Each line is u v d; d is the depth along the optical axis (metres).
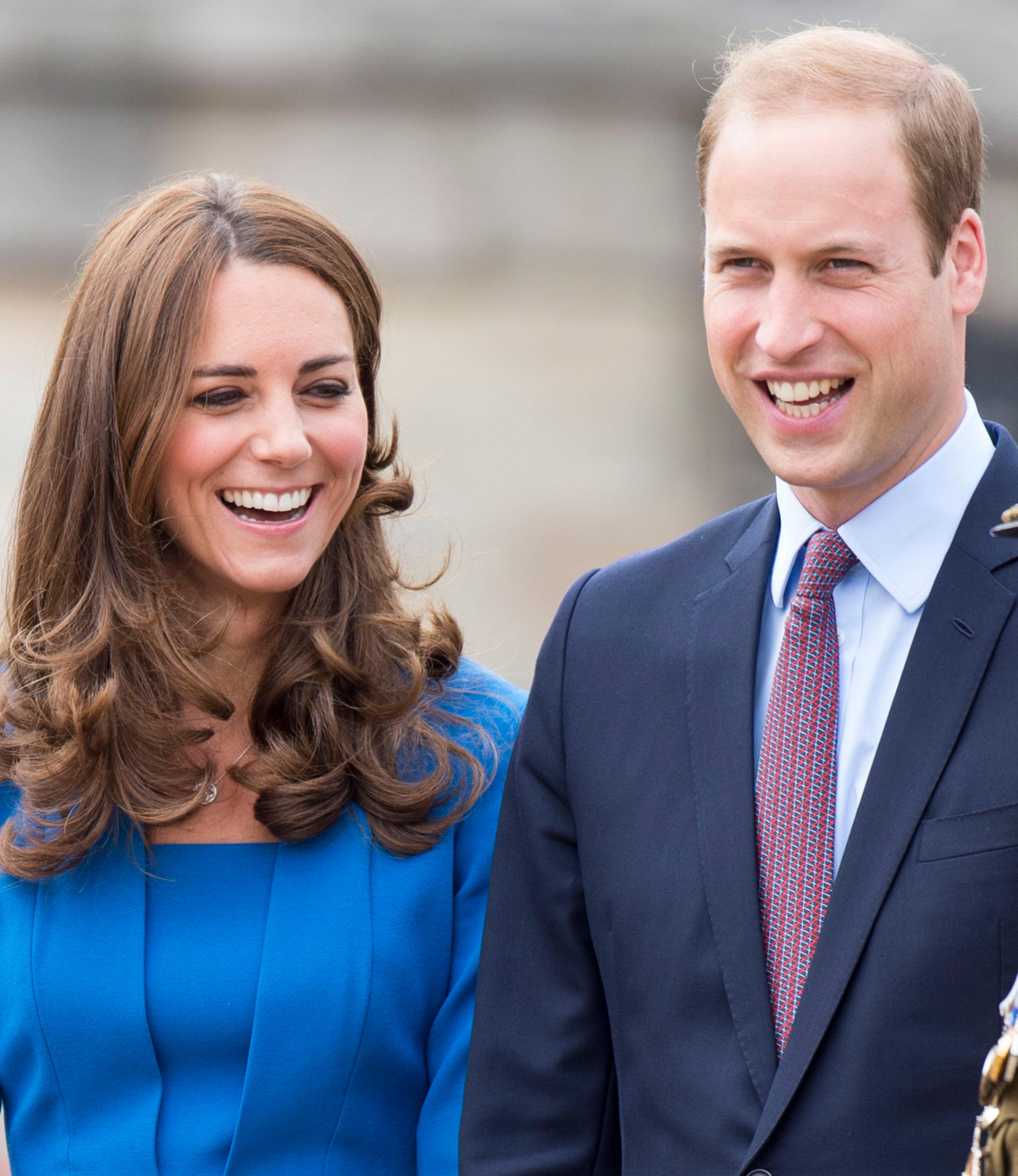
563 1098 7.89
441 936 8.65
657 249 41.53
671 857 7.35
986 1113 5.68
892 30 37.72
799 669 7.16
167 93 40.69
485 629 32.88
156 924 8.41
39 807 8.44
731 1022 7.07
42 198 40.19
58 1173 8.20
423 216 41.44
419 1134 8.52
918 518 7.03
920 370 6.77
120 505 8.55
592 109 41.44
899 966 6.56
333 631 8.83
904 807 6.71
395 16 40.88
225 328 8.16
